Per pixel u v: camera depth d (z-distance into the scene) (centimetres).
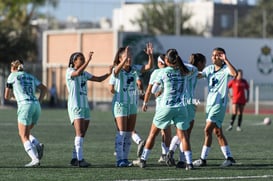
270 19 15138
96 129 4384
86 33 9694
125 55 2452
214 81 2489
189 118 2494
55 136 3812
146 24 14738
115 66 2495
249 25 15212
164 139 2570
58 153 2912
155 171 2314
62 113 6412
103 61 9406
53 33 10175
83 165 2428
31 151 2431
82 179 2112
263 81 10131
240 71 4428
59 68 9769
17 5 11825
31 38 10094
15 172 2273
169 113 2334
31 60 10944
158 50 9225
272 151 3062
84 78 2453
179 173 2264
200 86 8862
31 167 2411
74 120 2447
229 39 9806
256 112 6800
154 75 2373
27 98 2431
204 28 15250
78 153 2431
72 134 3956
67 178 2133
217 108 2478
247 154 2927
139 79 2681
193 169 2366
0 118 5494
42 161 2608
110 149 3116
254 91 9662
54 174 2227
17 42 9181
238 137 3875
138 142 2566
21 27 10612
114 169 2366
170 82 2325
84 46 9719
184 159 2427
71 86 2441
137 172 2286
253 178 2155
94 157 2777
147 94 2397
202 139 3694
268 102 9381
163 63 2480
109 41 9306
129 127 2491
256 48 10062
